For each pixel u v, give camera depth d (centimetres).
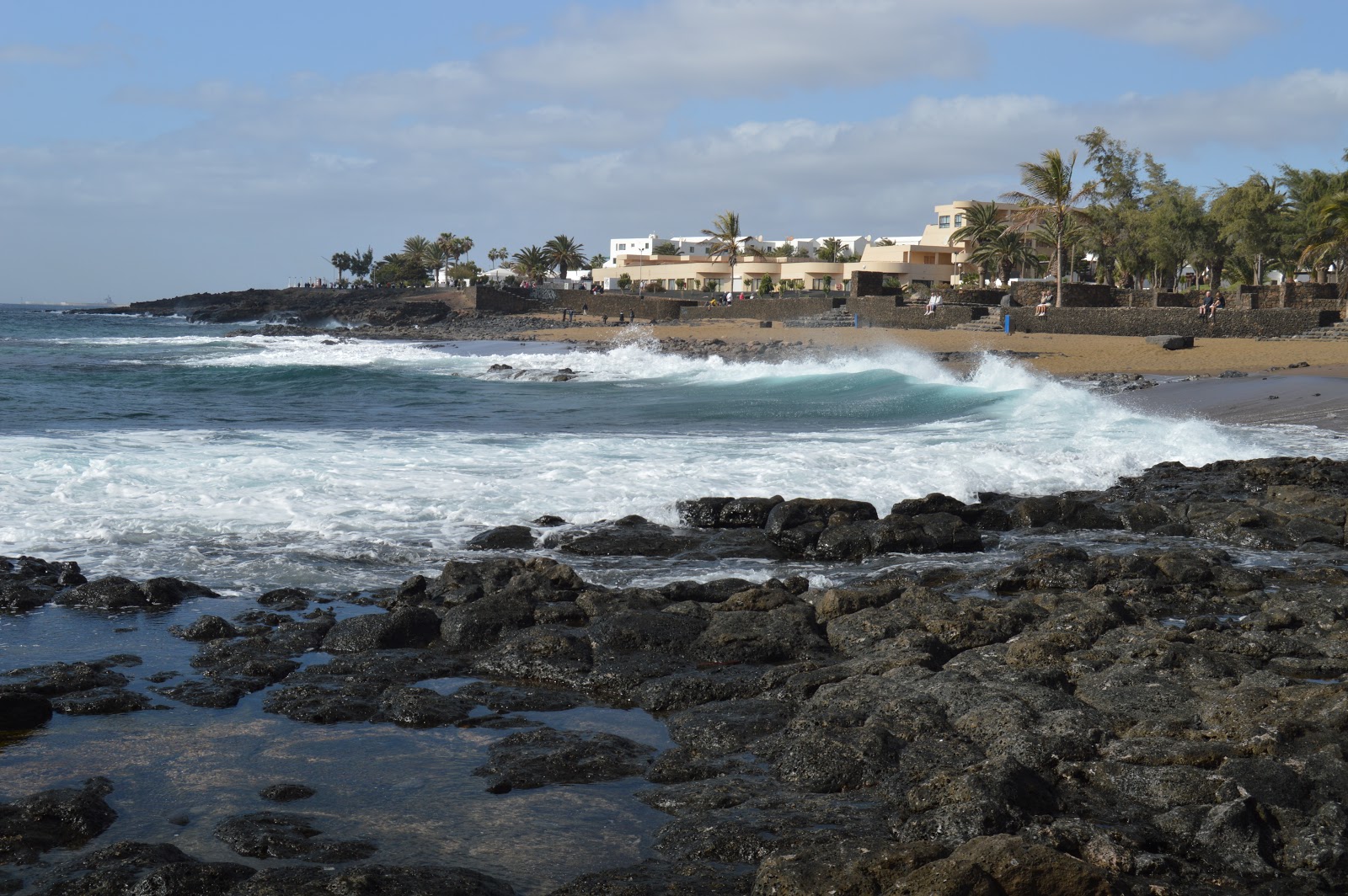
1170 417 2439
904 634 861
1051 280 6028
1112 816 575
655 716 766
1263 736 626
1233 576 1106
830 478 1627
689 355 4778
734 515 1373
